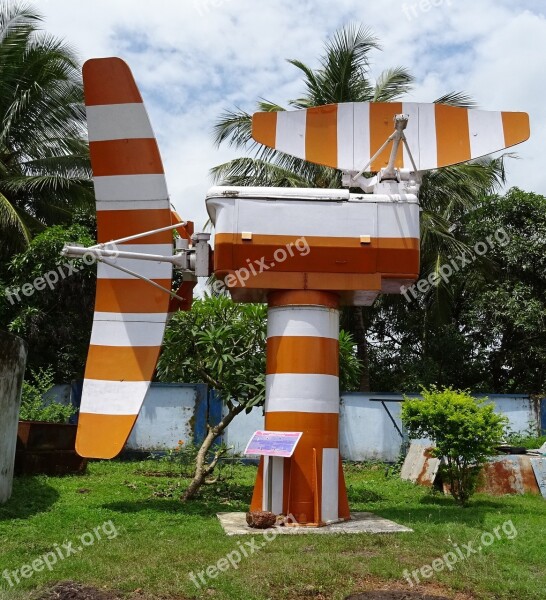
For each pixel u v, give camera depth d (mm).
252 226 8172
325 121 9062
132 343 8797
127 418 8484
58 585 5516
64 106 18328
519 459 11539
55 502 8969
